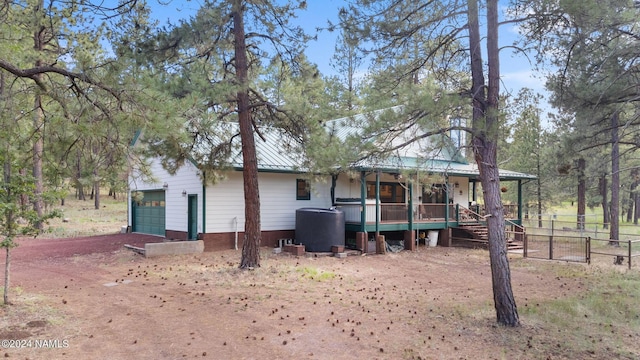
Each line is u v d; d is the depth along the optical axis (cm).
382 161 895
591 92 1123
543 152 2972
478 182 2703
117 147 722
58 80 728
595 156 2155
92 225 2711
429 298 1010
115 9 766
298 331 739
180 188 1831
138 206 2262
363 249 1717
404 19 866
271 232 1784
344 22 895
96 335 698
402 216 1911
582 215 2808
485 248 1950
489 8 812
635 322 828
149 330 731
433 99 774
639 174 3625
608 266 1505
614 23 912
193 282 1112
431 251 1850
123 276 1177
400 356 636
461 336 730
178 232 1845
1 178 758
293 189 1858
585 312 898
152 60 1054
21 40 914
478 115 816
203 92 1050
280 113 1316
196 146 1334
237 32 1202
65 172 769
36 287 1023
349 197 2006
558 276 1318
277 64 1318
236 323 779
